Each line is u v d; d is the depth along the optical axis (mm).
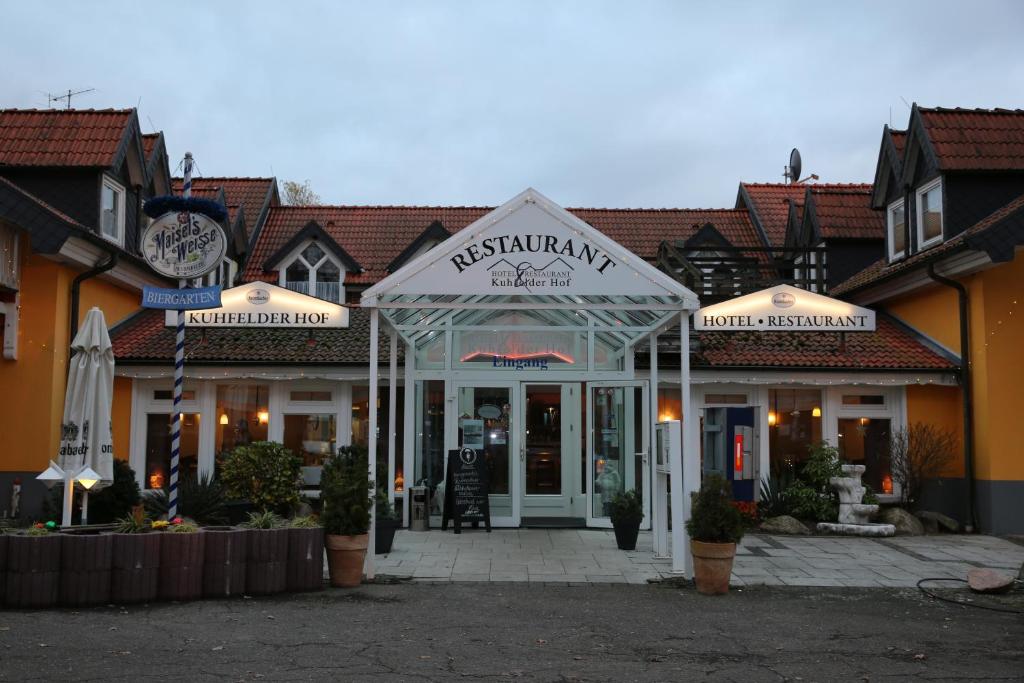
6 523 12727
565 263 10688
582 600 9375
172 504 10477
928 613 8938
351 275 19500
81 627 7641
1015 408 14891
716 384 16750
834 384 16266
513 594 9648
